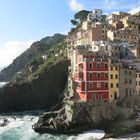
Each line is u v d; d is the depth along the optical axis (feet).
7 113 510.17
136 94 390.83
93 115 340.18
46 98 550.36
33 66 640.99
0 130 355.97
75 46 538.47
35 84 545.03
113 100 366.63
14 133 339.77
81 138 306.76
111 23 644.69
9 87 533.96
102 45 477.36
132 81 389.39
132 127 327.26
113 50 466.29
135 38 562.25
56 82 559.38
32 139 311.88
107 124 343.26
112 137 307.58
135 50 457.27
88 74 362.53
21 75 647.15
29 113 499.51
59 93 555.69
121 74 380.37
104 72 369.71
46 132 336.90
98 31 557.33
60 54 627.05
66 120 337.93
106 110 347.77
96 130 335.06
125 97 379.35
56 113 361.51
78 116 335.26
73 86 404.77
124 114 356.18
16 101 533.96
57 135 326.03
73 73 447.01
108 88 370.53
